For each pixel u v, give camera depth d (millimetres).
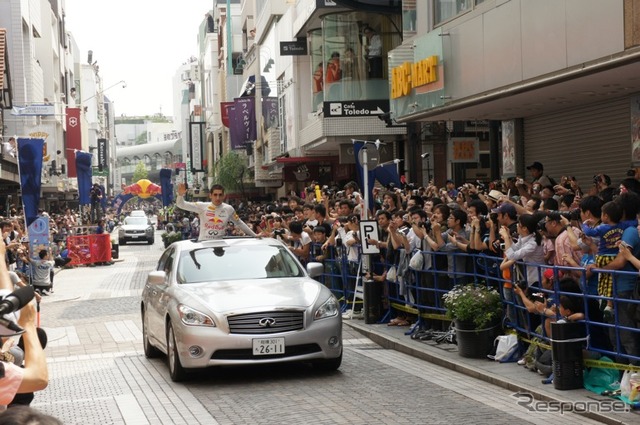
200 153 100938
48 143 55781
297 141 38719
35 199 21391
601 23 14344
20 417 2557
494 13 17922
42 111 43938
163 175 42000
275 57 44969
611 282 9070
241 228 14781
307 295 11289
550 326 9789
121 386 11281
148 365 12922
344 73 29812
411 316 14984
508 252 10875
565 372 9500
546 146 20938
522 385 9867
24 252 22000
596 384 9430
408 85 22062
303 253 18547
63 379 12156
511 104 19141
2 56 36344
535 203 13102
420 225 13523
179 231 59438
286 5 43219
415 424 8438
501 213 11992
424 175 28234
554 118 20516
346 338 14656
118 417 9344
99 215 51938
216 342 10719
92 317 20266
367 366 11953
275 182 53812
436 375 11133
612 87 16453
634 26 13539
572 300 9562
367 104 29453
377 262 15750
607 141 18438
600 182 13711
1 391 3549
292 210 22516
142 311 13805
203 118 113438
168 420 9086
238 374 11641
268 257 12375
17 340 5465
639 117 17000
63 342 16141
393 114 23234
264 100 46906
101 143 94125
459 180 27859
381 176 21328
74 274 37625
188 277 11938
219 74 88312
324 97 30250
